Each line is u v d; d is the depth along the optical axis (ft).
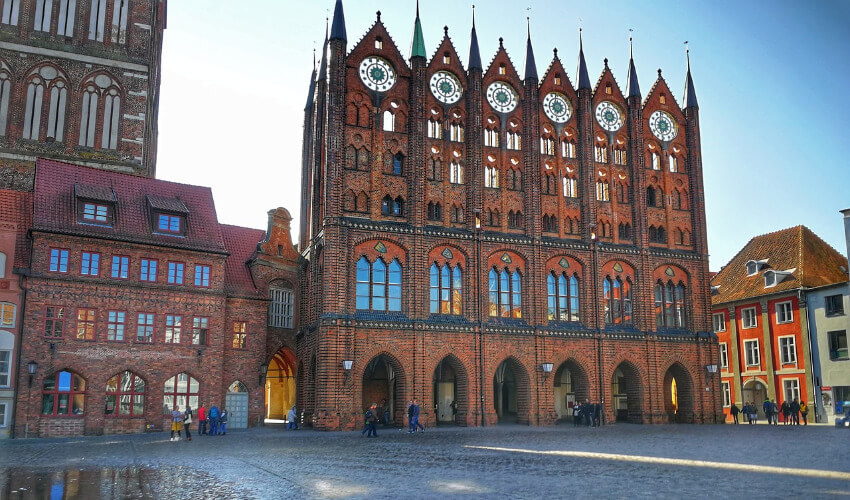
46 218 147.74
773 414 193.16
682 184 209.97
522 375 180.75
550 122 197.36
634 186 201.46
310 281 182.09
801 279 209.77
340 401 160.35
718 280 248.73
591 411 177.47
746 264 237.86
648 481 68.08
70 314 145.28
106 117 206.59
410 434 147.43
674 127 212.02
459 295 179.11
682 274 204.74
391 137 180.55
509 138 192.44
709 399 198.49
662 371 194.18
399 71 184.24
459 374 175.94
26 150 196.54
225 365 168.04
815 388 200.44
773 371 214.90
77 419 142.72
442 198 182.09
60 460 92.63
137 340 152.15
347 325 163.73
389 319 169.07
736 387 228.63
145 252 156.56
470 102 188.34
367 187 175.52
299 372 186.80
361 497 59.11
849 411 170.40
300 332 184.85
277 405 218.18
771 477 70.74
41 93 201.16
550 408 179.73
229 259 183.42
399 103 182.91
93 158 202.49
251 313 173.99
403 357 168.86
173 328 157.07
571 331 185.47
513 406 208.64
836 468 75.97
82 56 206.49
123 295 151.74
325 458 94.58
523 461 88.89
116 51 211.00
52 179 155.53
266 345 181.37
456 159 186.39
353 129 176.96
